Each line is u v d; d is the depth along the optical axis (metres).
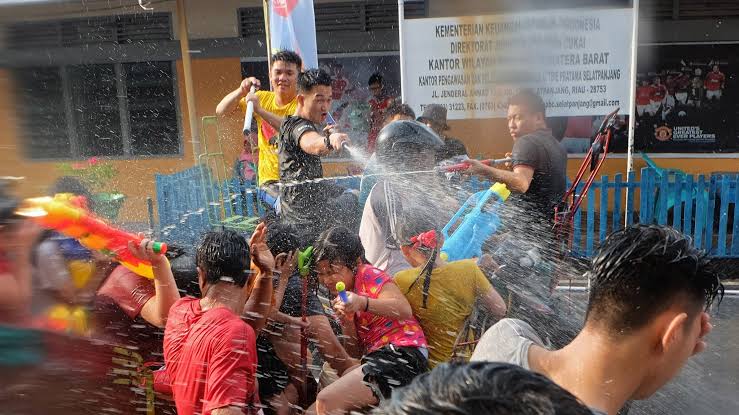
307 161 3.45
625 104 5.66
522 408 0.73
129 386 2.41
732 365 4.11
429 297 2.65
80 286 2.44
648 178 6.20
